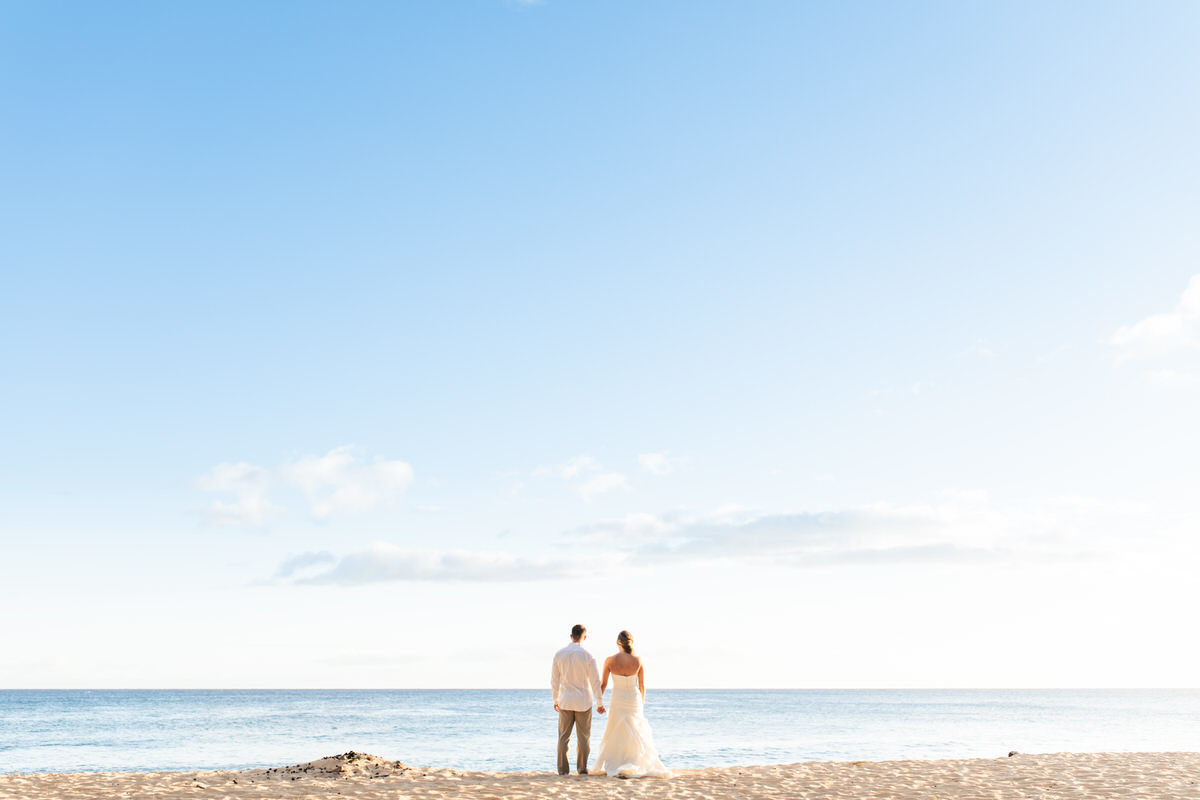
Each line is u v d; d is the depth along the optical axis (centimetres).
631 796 1091
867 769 1446
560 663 1353
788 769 1451
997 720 7281
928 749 3791
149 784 1280
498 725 6372
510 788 1174
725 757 3375
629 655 1352
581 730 1352
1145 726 6159
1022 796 1112
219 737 4956
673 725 6312
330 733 5341
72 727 6131
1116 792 1150
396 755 3528
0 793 1160
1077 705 12581
